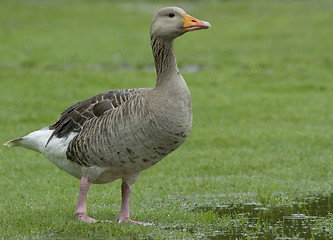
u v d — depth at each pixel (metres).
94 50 36.41
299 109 22.61
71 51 35.75
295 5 54.47
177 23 8.97
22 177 13.91
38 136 9.95
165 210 10.73
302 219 10.41
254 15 50.41
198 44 38.81
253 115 21.70
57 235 8.99
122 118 8.80
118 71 30.83
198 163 15.31
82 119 9.32
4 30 42.25
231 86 27.45
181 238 9.02
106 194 12.21
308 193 12.38
